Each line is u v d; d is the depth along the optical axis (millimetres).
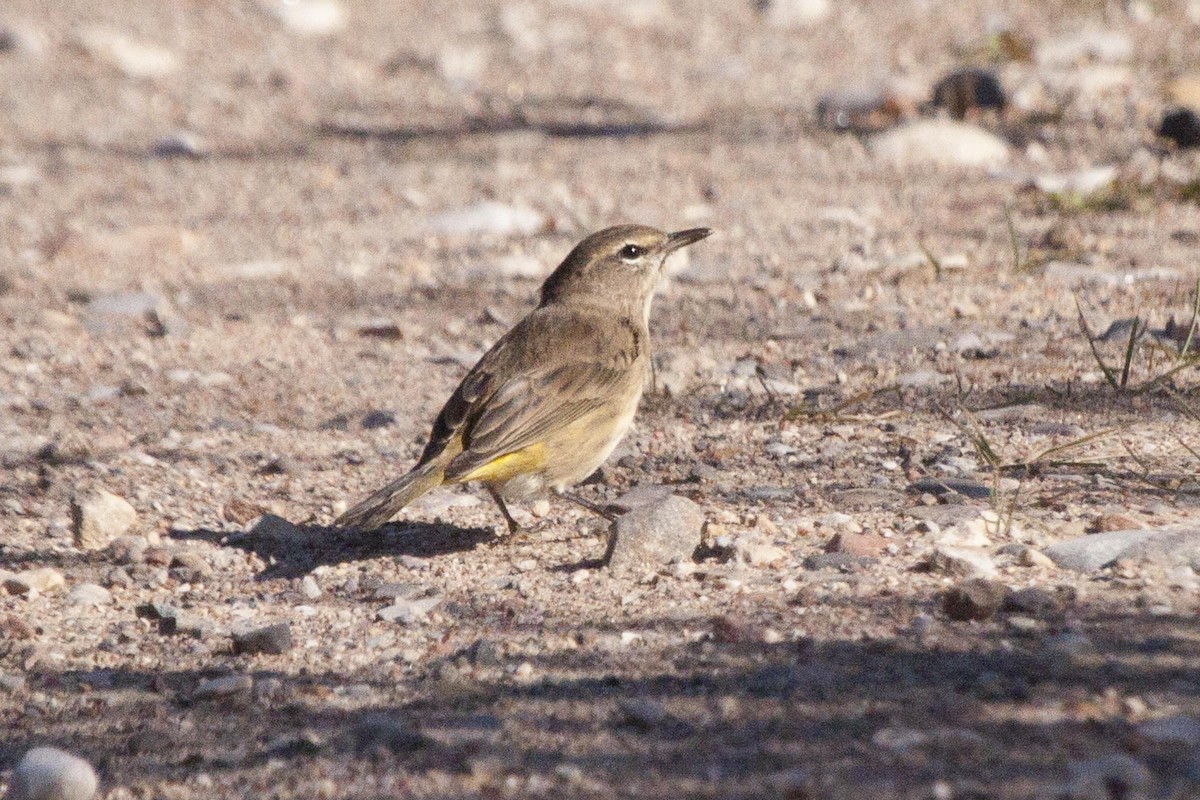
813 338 15562
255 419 14414
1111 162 22203
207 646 9297
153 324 17906
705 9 37500
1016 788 6359
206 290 19422
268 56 36281
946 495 10555
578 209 22594
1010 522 9805
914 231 19641
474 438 10305
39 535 11570
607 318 11570
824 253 18953
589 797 6758
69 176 27141
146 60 35688
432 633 9125
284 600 10031
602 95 30891
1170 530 9281
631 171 24641
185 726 8141
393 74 34344
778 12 35750
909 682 7520
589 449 10859
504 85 32562
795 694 7520
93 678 8898
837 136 25516
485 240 21328
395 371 15859
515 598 9547
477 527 11258
